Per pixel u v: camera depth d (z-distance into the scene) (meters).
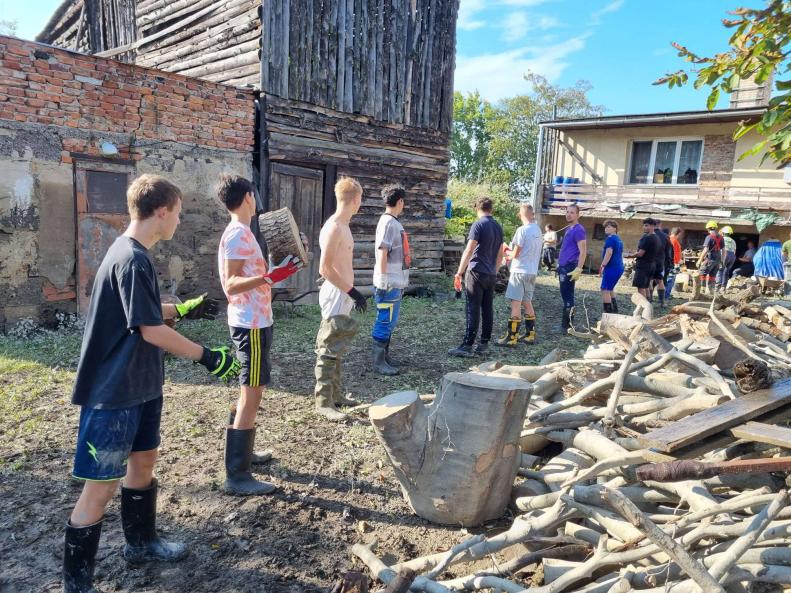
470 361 6.84
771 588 2.16
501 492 3.22
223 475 3.67
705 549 2.37
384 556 2.94
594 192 18.75
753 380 2.82
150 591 2.57
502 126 47.50
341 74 10.66
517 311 7.63
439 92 12.68
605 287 9.03
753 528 2.08
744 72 3.08
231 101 9.05
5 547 2.84
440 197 13.03
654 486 2.77
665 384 3.42
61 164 7.38
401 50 11.76
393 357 6.89
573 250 8.38
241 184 3.36
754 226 16.84
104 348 2.28
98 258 7.82
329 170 10.68
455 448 3.06
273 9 9.45
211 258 8.98
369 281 11.59
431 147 12.65
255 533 3.07
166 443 4.14
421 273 12.80
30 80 7.04
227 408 4.92
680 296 14.26
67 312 7.62
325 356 4.76
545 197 19.69
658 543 2.02
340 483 3.68
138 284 2.21
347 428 4.56
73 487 3.47
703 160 17.12
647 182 18.48
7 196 6.98
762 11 2.80
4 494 3.34
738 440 2.46
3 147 6.91
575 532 2.74
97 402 2.25
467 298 6.97
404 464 3.18
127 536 2.72
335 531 3.15
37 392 5.11
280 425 4.55
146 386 2.37
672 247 12.74
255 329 3.34
